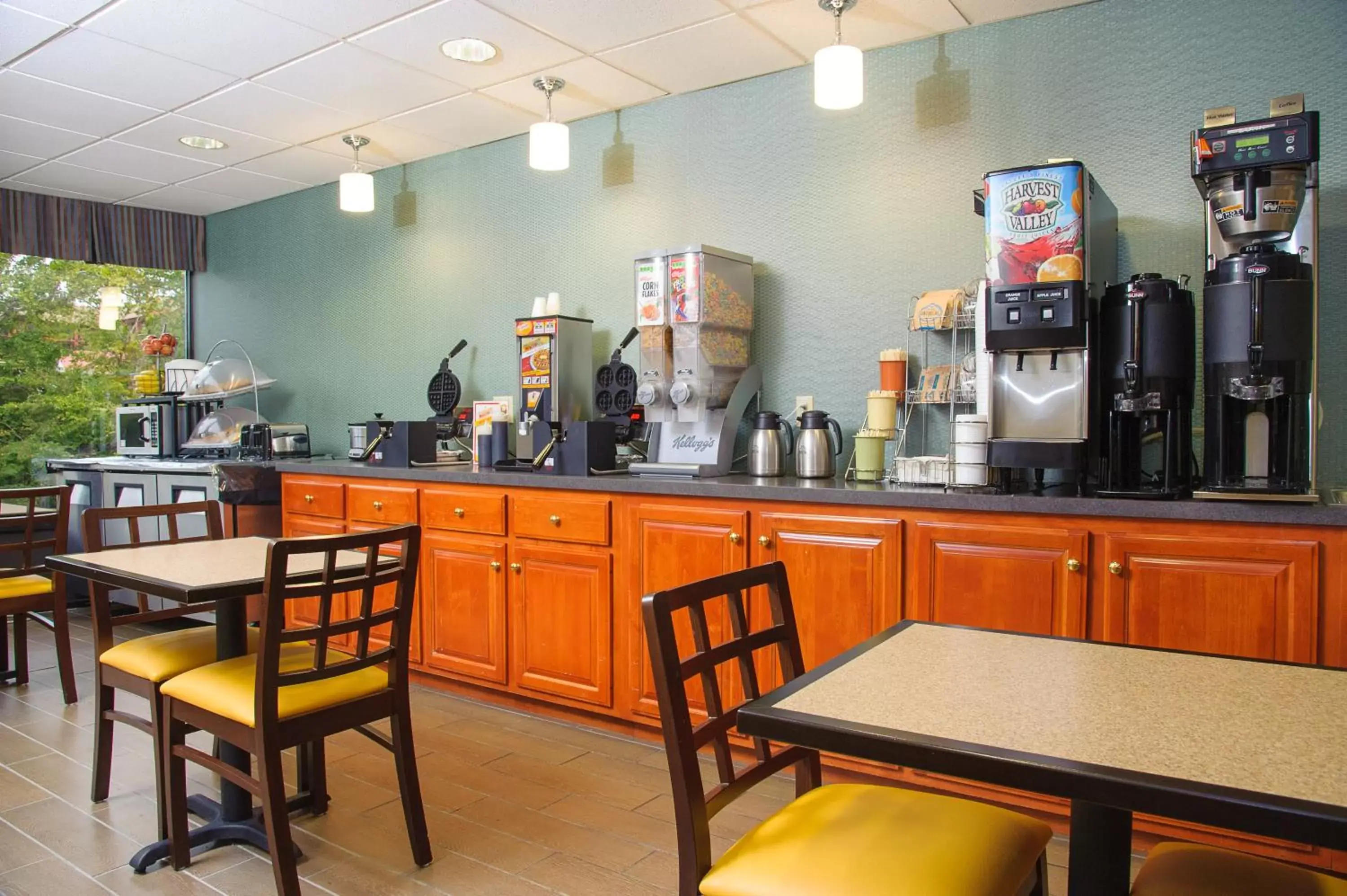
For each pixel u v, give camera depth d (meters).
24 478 5.37
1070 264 2.32
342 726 2.07
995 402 2.47
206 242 5.91
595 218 4.02
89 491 5.03
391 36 3.16
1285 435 2.13
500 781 2.72
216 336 5.89
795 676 1.57
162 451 5.14
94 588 2.46
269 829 1.92
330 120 4.05
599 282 4.02
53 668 3.92
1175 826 2.18
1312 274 2.15
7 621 4.21
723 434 3.23
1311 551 2.01
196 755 2.13
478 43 3.22
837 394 3.36
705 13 2.97
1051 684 1.22
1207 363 2.20
